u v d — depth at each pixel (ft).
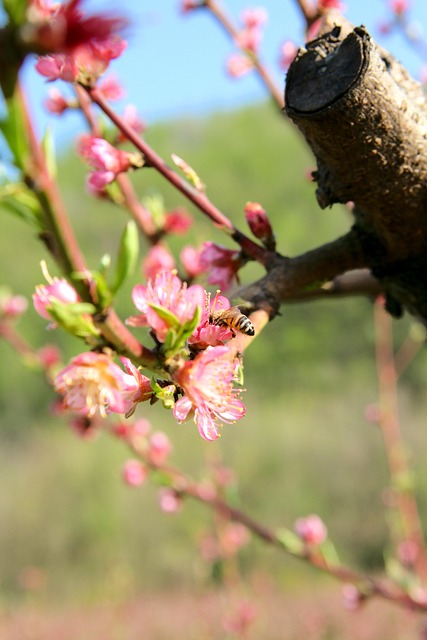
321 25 4.21
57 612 38.65
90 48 2.02
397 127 4.08
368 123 4.02
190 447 58.95
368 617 29.81
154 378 3.06
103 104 4.45
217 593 37.60
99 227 91.66
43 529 55.88
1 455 69.51
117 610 32.04
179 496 10.14
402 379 67.62
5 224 91.35
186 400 3.07
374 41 4.29
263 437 63.10
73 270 2.46
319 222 90.53
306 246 88.53
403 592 8.69
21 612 37.91
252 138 110.42
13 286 84.17
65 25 1.97
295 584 44.65
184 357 3.19
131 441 10.61
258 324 4.06
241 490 59.67
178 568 51.47
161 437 10.69
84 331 2.71
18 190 2.33
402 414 62.18
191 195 4.54
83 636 31.96
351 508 55.67
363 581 8.70
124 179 8.18
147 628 32.09
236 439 63.05
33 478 60.64
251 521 9.41
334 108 3.95
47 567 54.95
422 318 4.96
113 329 2.75
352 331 82.07
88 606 41.52
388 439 13.39
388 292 5.03
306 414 70.79
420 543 13.00
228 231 4.47
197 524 53.83
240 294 4.21
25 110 2.16
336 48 4.09
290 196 94.58
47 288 2.93
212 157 110.63
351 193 4.32
